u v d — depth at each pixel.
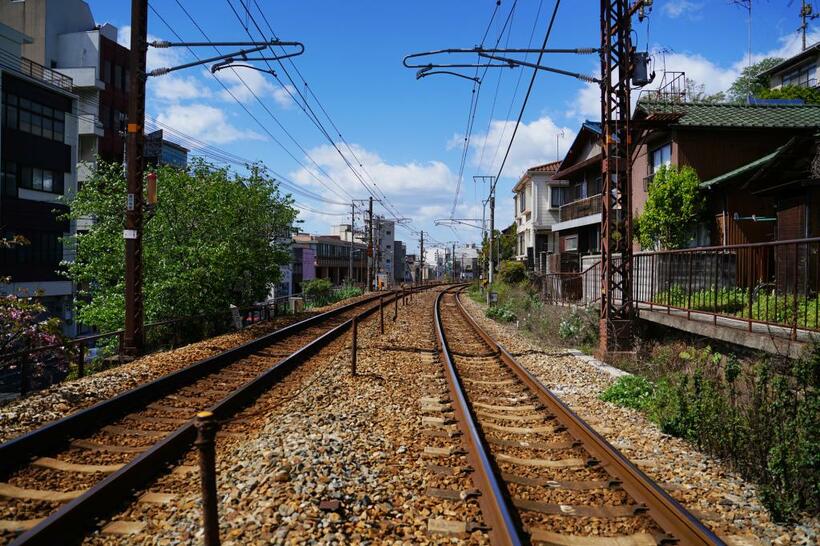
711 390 6.27
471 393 8.31
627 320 11.70
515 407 7.54
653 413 7.03
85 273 15.73
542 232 38.03
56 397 7.20
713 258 13.94
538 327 16.77
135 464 4.47
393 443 5.62
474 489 4.34
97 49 33.31
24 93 25.61
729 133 18.08
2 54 24.98
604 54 11.62
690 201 16.48
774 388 5.49
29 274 25.97
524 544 3.50
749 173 15.41
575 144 28.42
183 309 15.96
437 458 5.21
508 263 37.41
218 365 9.73
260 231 20.38
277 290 40.69
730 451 5.53
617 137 11.90
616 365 10.97
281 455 4.93
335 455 5.05
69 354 11.19
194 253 15.50
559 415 6.77
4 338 10.40
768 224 16.27
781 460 4.56
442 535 3.72
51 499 4.24
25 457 4.98
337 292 40.44
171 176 16.45
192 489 4.46
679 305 12.05
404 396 7.80
